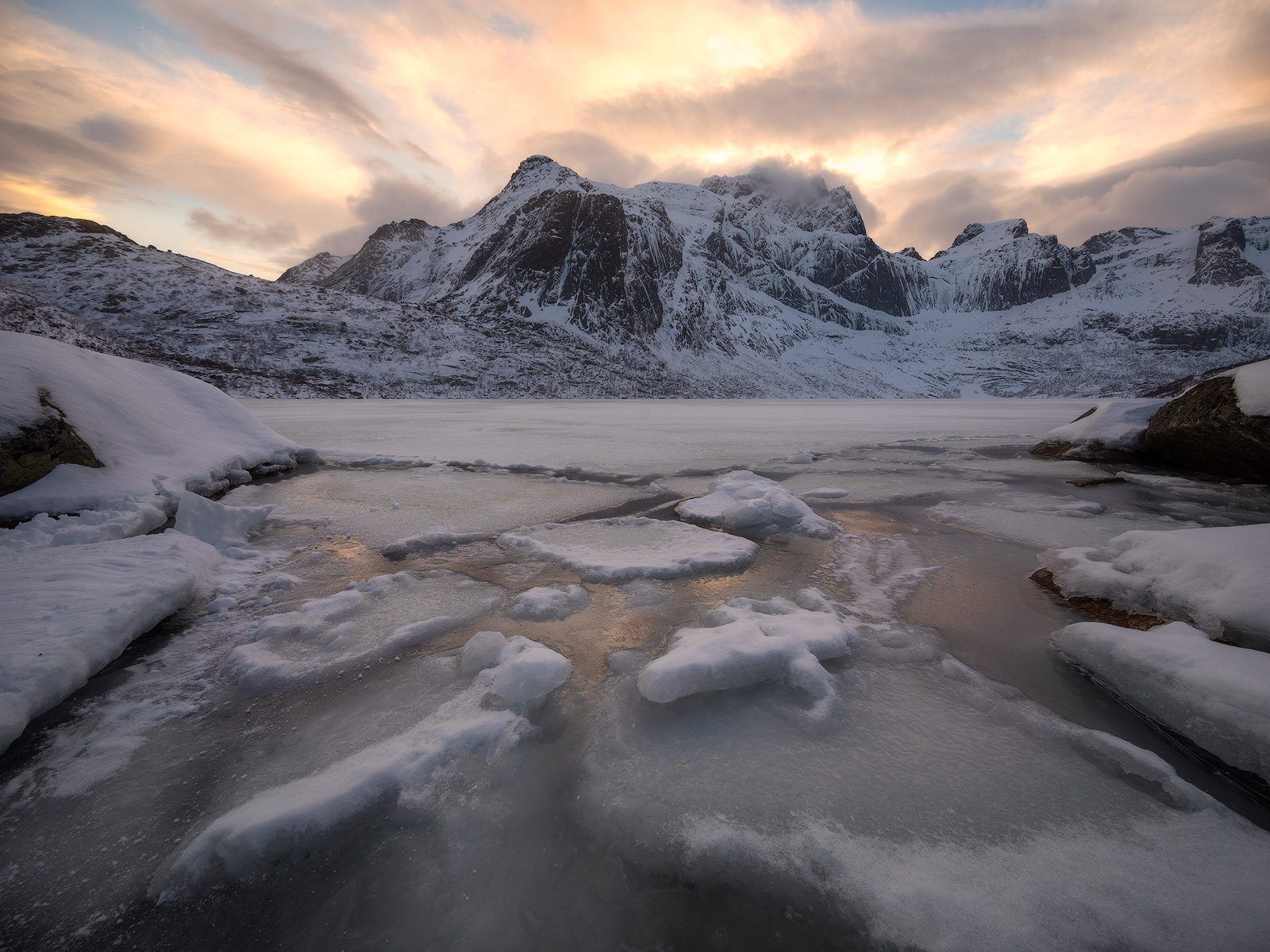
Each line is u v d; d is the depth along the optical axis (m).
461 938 1.60
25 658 2.71
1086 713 2.73
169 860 1.86
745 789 2.19
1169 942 1.53
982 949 1.52
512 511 6.86
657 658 3.18
